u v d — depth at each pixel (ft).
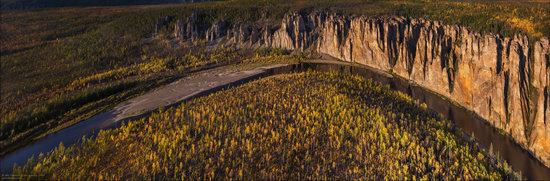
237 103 411.54
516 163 326.65
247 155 291.17
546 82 358.02
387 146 304.09
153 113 395.14
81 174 269.64
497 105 398.83
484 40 451.94
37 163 299.38
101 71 618.44
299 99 417.49
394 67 601.62
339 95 424.05
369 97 441.68
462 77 467.52
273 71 619.26
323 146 308.40
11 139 362.53
